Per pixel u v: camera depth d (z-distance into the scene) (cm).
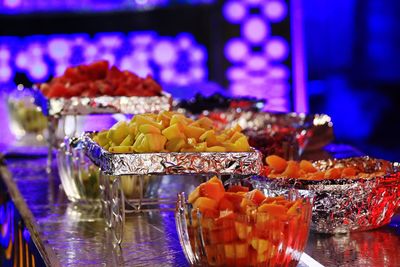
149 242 214
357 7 763
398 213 227
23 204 276
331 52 771
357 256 189
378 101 755
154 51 779
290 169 214
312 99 775
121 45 774
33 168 362
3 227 312
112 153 199
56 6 749
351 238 204
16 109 460
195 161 200
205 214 170
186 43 781
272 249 170
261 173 211
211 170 201
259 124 339
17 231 265
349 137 761
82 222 245
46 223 245
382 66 757
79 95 314
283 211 171
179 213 175
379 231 210
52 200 283
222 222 169
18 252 259
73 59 767
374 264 183
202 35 784
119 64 777
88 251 208
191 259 175
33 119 454
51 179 331
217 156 200
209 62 786
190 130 211
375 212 205
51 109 301
